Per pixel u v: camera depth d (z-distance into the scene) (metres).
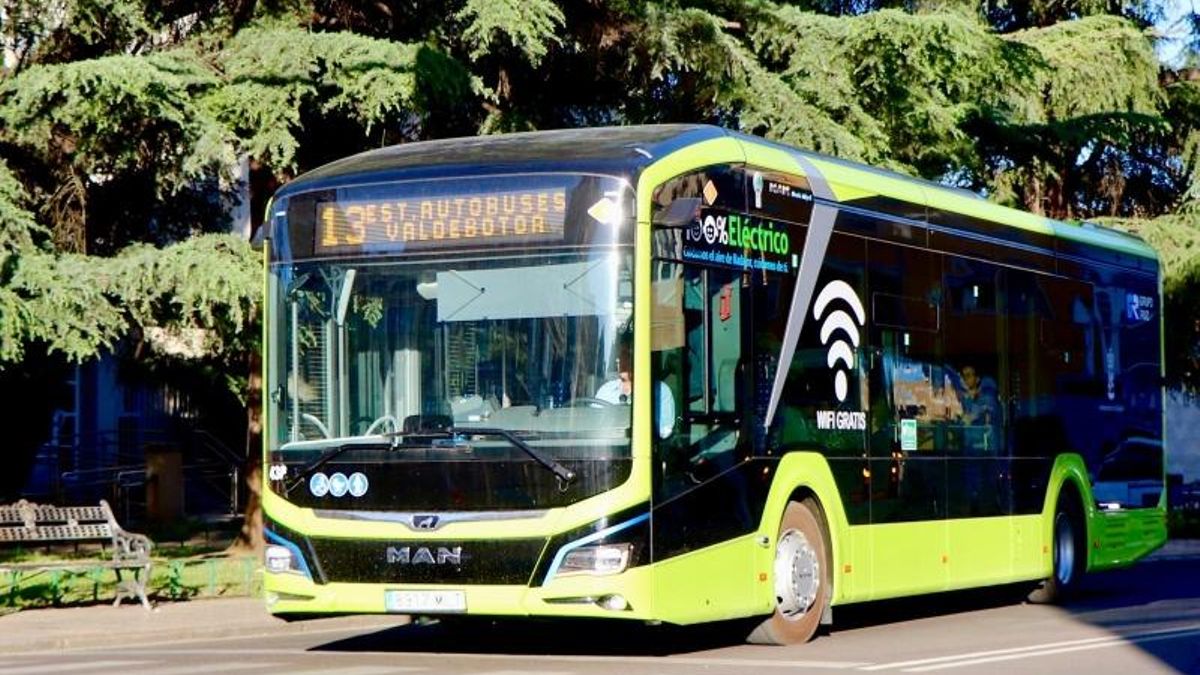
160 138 22.33
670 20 24.98
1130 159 39.34
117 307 21.28
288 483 14.57
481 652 15.80
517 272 14.10
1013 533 19.77
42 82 20.58
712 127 15.36
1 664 15.31
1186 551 33.78
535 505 13.80
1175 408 52.97
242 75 22.27
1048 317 20.98
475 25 22.62
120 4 22.86
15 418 31.62
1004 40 28.67
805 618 15.94
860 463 16.75
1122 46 33.69
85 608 20.36
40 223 23.42
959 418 18.67
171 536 32.53
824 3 30.41
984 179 33.28
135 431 39.44
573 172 14.06
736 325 15.00
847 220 16.84
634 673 13.44
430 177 14.45
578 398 13.82
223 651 16.42
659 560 13.84
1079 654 15.12
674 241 14.25
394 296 14.43
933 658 14.70
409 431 14.19
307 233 14.77
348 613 14.48
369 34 25.05
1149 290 24.06
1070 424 21.39
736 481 14.84
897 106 26.28
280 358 14.74
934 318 18.28
